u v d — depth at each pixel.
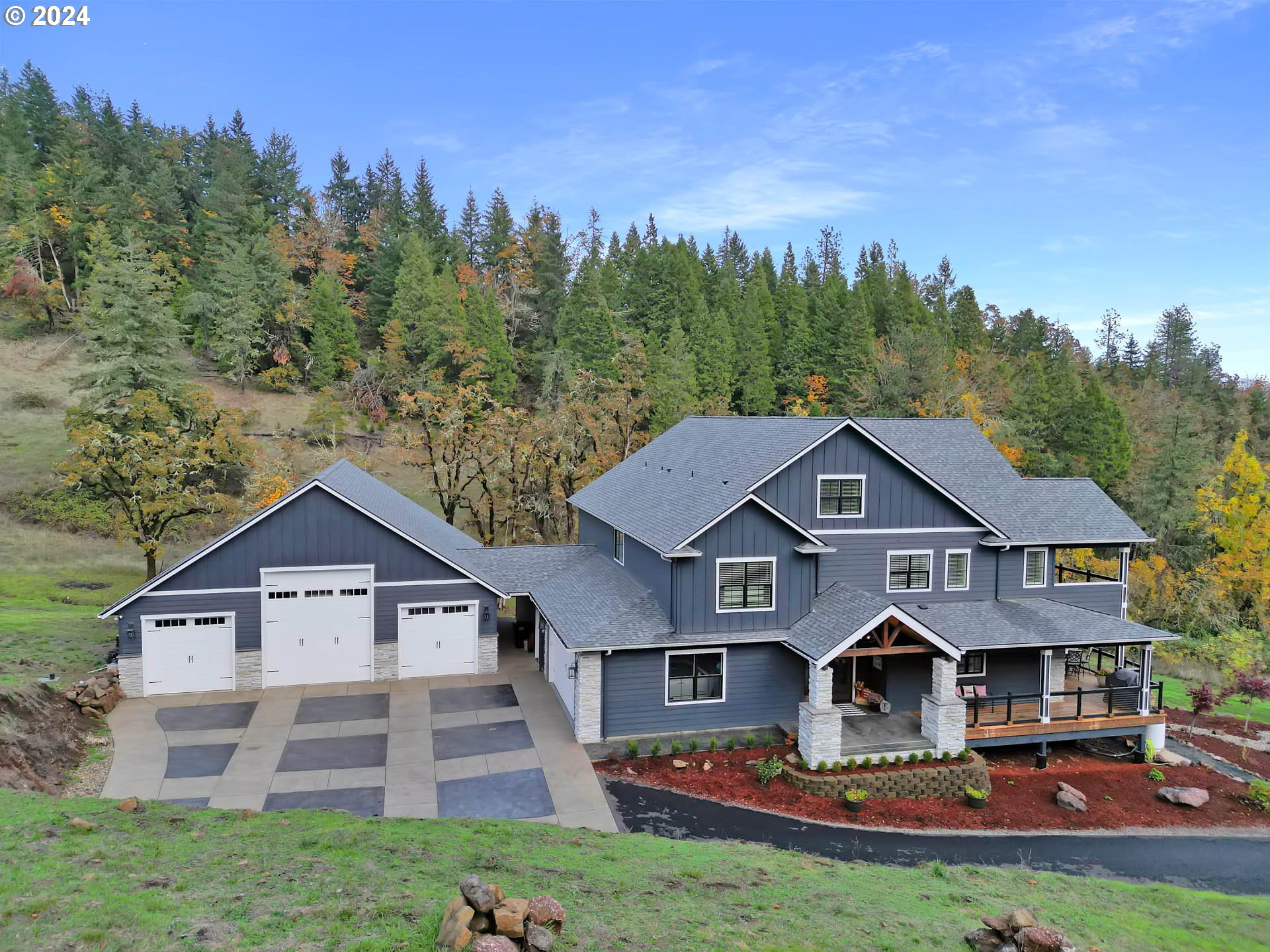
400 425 46.91
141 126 93.69
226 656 23.42
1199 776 21.31
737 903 11.25
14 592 35.50
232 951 8.00
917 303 80.12
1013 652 24.12
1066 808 18.89
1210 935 12.77
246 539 23.39
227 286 66.06
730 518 21.22
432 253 85.81
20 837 10.65
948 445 28.45
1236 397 90.88
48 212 70.56
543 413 58.72
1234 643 39.38
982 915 12.15
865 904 11.94
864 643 21.81
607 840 14.58
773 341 75.00
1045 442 57.84
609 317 61.31
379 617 24.55
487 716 21.81
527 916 8.78
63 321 67.56
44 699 19.45
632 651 20.45
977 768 19.19
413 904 9.41
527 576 28.22
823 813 17.55
